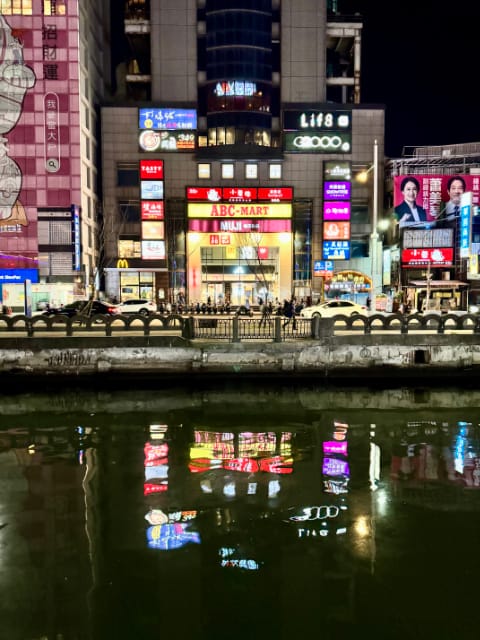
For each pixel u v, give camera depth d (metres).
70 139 46.12
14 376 19.22
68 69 45.78
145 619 6.47
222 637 6.17
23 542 8.32
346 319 20.14
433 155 50.75
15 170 45.84
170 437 13.88
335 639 6.10
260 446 13.12
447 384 19.70
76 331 20.48
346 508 9.52
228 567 7.55
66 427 14.82
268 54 54.47
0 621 6.42
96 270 49.25
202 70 55.78
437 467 11.66
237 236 51.31
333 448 12.98
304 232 52.56
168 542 8.29
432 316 20.34
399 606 6.69
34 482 10.80
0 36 45.28
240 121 53.62
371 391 19.30
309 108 51.81
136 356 19.38
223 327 22.80
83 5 48.06
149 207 50.50
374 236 33.84
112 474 11.22
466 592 6.97
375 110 52.19
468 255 40.28
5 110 45.59
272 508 9.50
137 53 60.94
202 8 54.81
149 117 51.44
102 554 7.92
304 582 7.18
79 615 6.53
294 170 52.06
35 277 45.72
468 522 8.96
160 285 51.59
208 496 10.05
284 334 20.53
